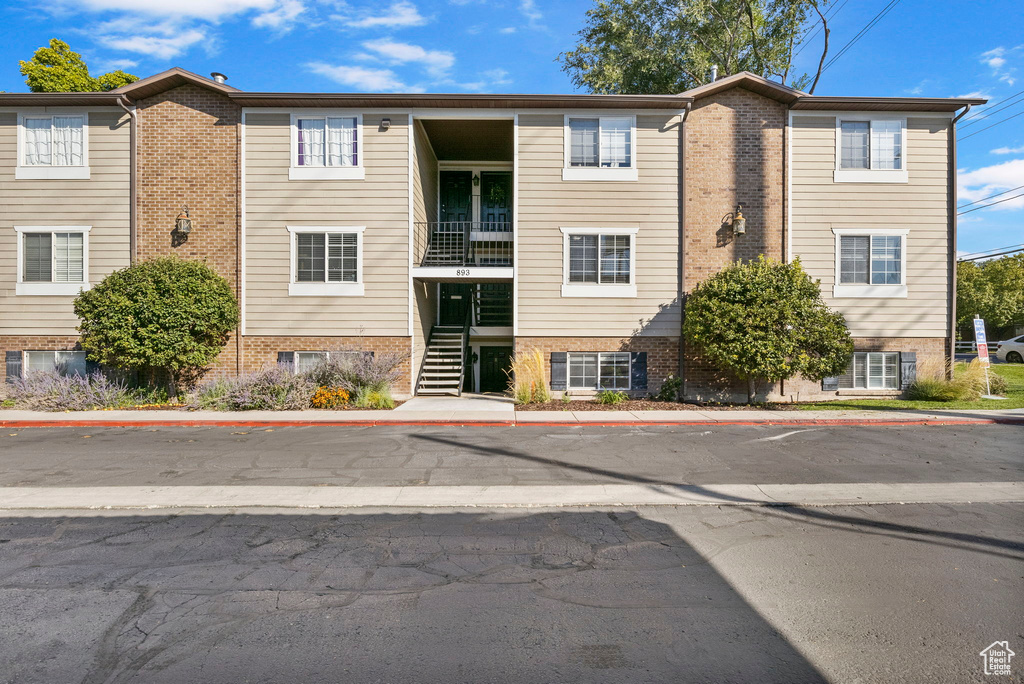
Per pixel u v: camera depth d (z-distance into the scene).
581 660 3.48
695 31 27.09
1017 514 6.31
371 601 4.27
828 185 15.88
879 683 3.26
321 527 5.92
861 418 12.51
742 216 15.78
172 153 15.75
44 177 15.75
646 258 15.84
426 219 17.94
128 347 13.70
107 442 10.34
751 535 5.68
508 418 12.55
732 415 13.05
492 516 6.29
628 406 14.56
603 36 27.48
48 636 3.77
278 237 15.76
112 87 26.73
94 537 5.63
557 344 15.84
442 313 20.14
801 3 26.28
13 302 15.74
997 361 29.30
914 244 15.90
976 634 3.77
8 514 6.35
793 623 3.92
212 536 5.65
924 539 5.55
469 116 15.84
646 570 4.83
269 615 4.05
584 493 7.08
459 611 4.11
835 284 15.88
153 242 15.77
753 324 13.70
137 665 3.43
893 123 15.89
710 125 15.88
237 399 13.84
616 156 15.85
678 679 3.29
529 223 15.80
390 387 15.32
